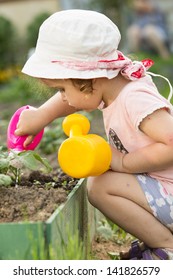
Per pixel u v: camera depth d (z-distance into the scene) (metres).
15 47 14.54
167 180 3.19
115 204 3.17
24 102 9.45
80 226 3.37
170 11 12.65
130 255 3.36
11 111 8.84
